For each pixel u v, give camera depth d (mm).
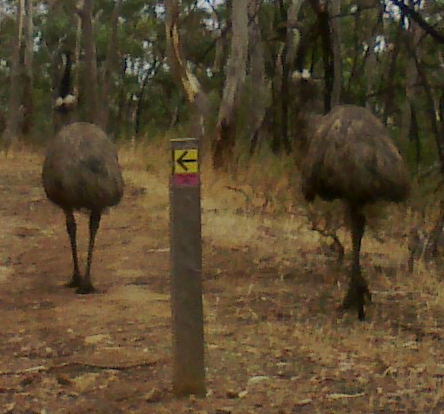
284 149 16297
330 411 5258
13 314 7930
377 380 5855
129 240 11953
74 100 22453
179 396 5488
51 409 5352
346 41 24578
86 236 12461
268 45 24203
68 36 30453
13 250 11672
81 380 5840
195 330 5445
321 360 6281
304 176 7688
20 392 5680
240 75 17172
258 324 7281
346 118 7422
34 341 6949
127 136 29750
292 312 7711
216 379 5824
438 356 6426
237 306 7984
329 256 10258
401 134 17219
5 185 17531
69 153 8477
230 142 17078
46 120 40031
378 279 9148
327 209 10148
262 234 11594
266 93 22594
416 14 11266
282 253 10539
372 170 7199
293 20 18359
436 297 8406
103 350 6582
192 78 17141
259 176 14977
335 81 15766
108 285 9234
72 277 9422
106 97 27938
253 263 10039
